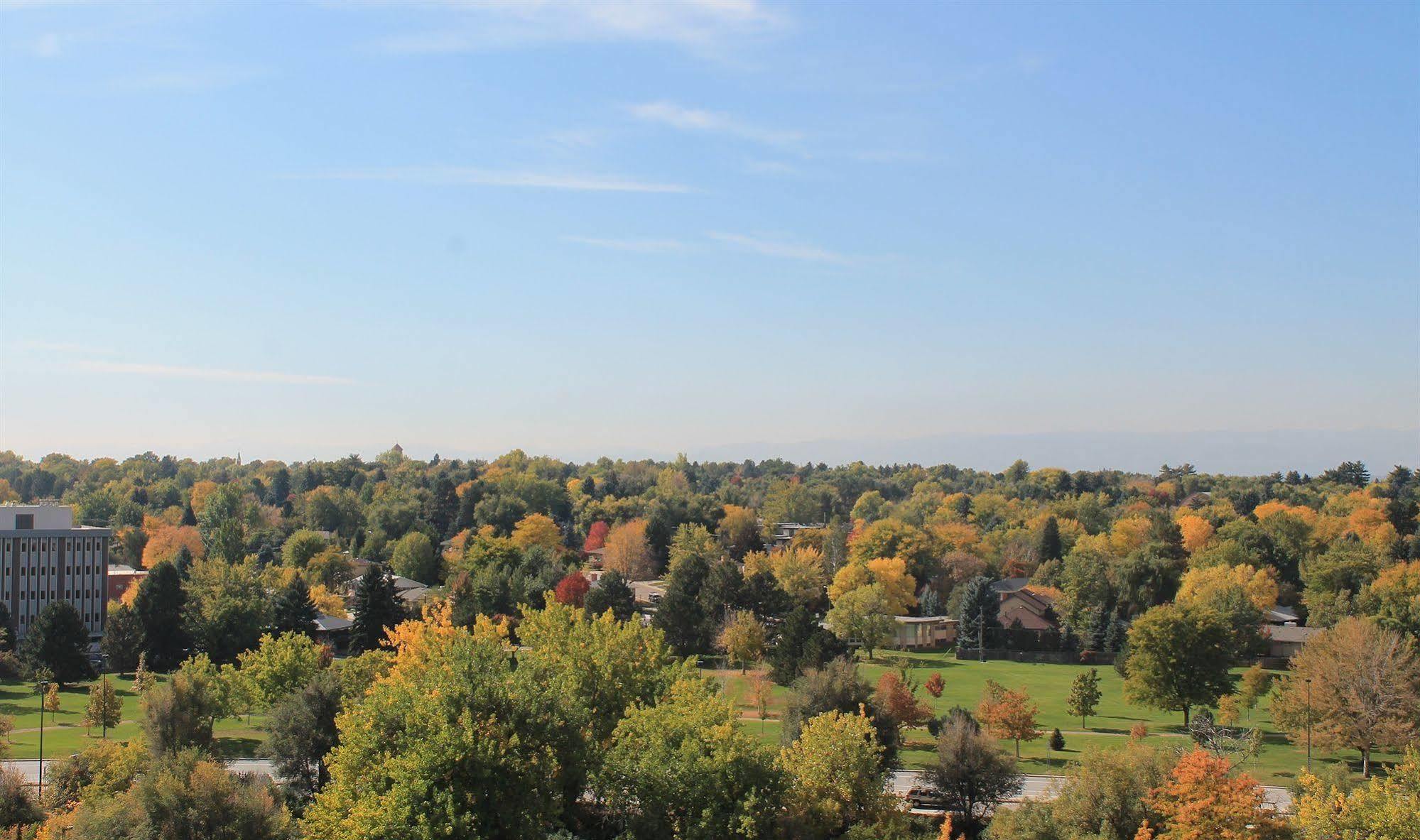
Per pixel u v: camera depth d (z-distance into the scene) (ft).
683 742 164.35
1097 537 599.16
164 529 627.05
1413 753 171.12
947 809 205.46
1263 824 161.68
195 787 163.53
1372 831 152.25
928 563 567.18
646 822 160.56
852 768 176.45
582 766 163.12
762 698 290.97
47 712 299.38
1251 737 261.65
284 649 276.41
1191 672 296.51
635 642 216.33
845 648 328.70
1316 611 425.69
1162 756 180.65
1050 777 234.79
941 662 424.46
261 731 282.56
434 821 141.28
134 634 369.30
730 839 157.17
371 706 158.10
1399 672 249.14
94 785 191.21
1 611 406.00
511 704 158.30
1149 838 162.71
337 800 150.51
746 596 398.42
